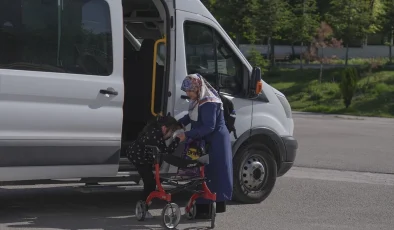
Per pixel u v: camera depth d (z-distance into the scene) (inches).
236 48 378.9
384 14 1617.9
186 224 331.3
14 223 318.0
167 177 324.5
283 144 397.7
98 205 373.1
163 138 315.9
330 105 1357.0
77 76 313.4
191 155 312.0
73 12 315.6
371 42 1863.9
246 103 380.8
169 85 345.4
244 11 1644.9
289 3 1792.6
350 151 665.6
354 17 1572.3
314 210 384.8
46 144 305.4
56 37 310.7
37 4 306.2
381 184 484.4
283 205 393.4
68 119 309.7
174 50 346.9
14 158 299.0
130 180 340.5
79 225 320.5
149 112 365.7
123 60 339.0
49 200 380.8
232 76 377.7
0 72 293.0
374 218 370.3
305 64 1701.5
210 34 365.7
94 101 317.4
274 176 394.0
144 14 380.5
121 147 348.2
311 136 802.8
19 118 296.8
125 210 361.7
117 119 323.9
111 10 327.0
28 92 299.0
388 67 1592.0
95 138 318.7
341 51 1844.2
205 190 319.9
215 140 320.8
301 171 532.1
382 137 820.0
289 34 1647.4
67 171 314.8
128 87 370.9
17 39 300.4
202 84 317.4
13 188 413.7
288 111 409.7
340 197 427.2
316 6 1718.8
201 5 364.5
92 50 320.2
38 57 305.6
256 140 386.9
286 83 1551.4
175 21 348.2
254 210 374.6
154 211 361.1
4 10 297.9
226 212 364.8
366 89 1411.2
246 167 383.6
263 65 1628.9
